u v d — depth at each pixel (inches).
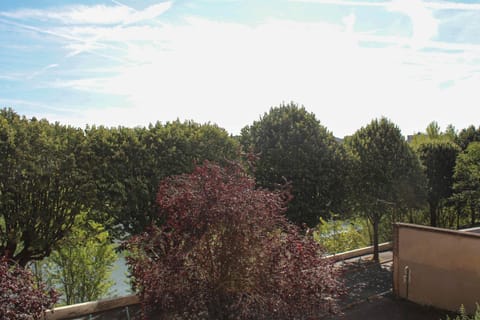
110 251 514.3
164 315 263.9
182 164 549.3
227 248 265.1
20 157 457.1
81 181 487.5
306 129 637.3
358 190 671.8
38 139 478.9
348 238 737.0
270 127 652.7
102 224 519.2
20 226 469.7
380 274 581.6
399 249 482.0
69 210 504.7
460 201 922.7
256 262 261.3
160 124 594.2
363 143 681.0
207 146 588.1
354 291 505.4
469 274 423.8
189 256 264.8
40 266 508.7
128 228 517.7
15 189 454.3
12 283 238.7
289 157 619.2
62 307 398.6
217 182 279.1
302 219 614.2
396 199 668.1
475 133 1088.2
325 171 633.0
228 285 262.5
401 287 478.9
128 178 514.3
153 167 533.0
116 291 549.0
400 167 667.4
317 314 284.5
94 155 509.4
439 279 447.2
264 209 275.3
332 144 660.7
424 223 997.8
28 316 231.3
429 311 441.7
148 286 260.8
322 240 678.5
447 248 441.4
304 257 269.3
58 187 479.8
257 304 256.7
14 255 489.1
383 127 684.7
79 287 489.1
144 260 280.2
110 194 507.2
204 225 265.4
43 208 475.2
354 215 713.6
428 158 916.6
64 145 498.3
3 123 464.1
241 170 310.3
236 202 261.9
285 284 256.8
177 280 252.5
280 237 285.3
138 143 539.2
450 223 1036.5
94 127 554.6
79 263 490.0
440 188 922.7
